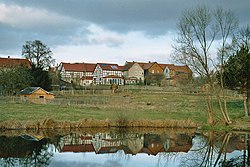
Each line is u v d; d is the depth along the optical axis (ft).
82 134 104.01
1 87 216.95
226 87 125.80
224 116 118.21
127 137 101.19
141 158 71.15
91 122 117.29
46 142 87.20
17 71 224.53
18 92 215.92
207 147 84.48
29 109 143.54
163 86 274.36
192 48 112.06
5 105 157.89
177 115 142.92
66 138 95.20
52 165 61.26
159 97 212.23
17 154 70.64
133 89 261.03
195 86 143.64
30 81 228.84
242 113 136.77
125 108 164.25
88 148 81.92
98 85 291.38
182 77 160.15
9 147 77.92
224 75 121.29
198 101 189.26
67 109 151.53
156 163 65.72
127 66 390.63
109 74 382.42
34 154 71.20
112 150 80.38
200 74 114.11
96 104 179.63
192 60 112.88
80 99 189.47
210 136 102.22
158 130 117.29
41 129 108.17
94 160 67.46
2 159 65.46
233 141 91.30
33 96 201.87
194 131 114.21
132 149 82.33
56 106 164.66
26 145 81.41
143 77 376.07
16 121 105.60
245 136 100.22
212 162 65.62
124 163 65.36
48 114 128.16
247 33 123.95
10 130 103.40
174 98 206.08
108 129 116.57
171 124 122.52
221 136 101.40
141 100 199.72
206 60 112.78
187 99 200.44
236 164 62.80
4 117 113.29
